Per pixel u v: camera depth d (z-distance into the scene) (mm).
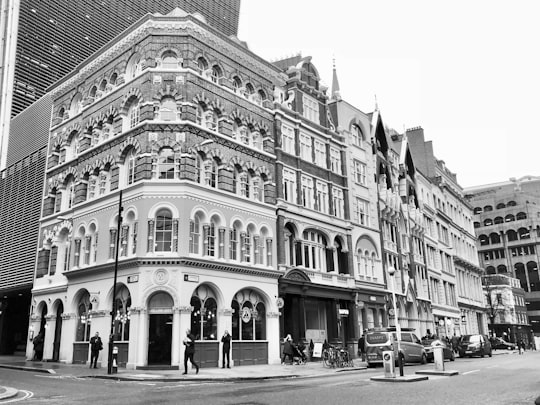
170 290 26641
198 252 28609
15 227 42188
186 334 24750
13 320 42625
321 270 38656
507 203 122312
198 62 31859
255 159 34156
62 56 68312
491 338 69438
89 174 33781
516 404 11867
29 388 16844
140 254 27156
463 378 19516
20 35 63812
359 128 48500
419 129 73438
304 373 24156
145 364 25906
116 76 33750
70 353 31359
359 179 46250
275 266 33344
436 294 61844
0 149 58406
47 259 36719
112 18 78062
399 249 50844
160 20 31172
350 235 42156
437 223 67812
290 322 35344
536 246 113250
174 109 29969
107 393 15391
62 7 69875
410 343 31266
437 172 73375
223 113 32219
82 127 35719
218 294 29031
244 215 32125
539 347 74500
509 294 97125
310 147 40406
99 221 31250
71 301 32156
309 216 37688
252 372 24422
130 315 26656
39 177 40312
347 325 40344
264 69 36906
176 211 27922
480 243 120625
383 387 16266
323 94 43750
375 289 43656
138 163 29125
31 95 63344
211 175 30594
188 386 18000
